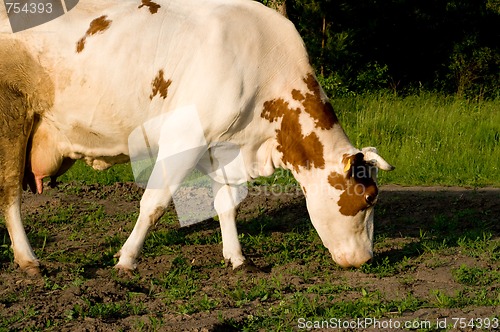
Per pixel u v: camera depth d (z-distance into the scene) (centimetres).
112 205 1254
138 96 876
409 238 1054
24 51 887
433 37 2916
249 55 877
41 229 1099
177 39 874
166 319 727
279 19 909
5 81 890
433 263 919
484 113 1969
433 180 1532
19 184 904
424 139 1780
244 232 1095
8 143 897
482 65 2798
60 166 948
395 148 1709
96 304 754
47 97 898
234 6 895
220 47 866
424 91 2420
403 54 2911
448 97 2306
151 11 881
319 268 917
